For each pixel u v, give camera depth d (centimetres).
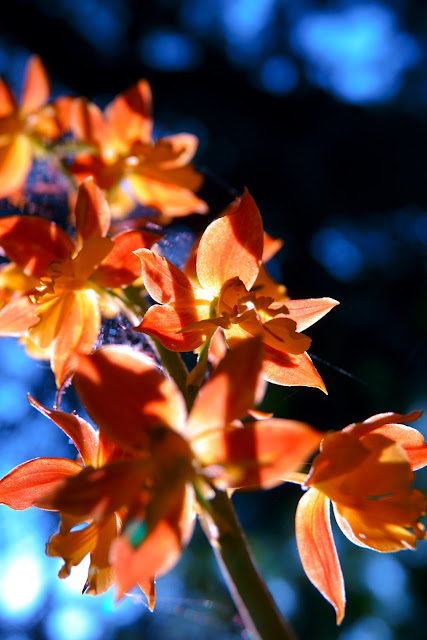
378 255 55
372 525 25
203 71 57
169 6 59
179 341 26
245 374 23
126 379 24
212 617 49
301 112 57
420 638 47
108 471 24
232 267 27
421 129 57
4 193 35
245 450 23
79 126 35
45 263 28
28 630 53
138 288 29
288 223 54
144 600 32
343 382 49
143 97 35
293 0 61
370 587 49
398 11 60
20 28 55
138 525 23
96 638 54
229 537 24
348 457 25
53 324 28
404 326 52
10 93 35
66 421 26
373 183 56
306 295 53
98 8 58
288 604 48
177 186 34
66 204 39
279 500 50
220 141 56
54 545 25
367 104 58
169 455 23
